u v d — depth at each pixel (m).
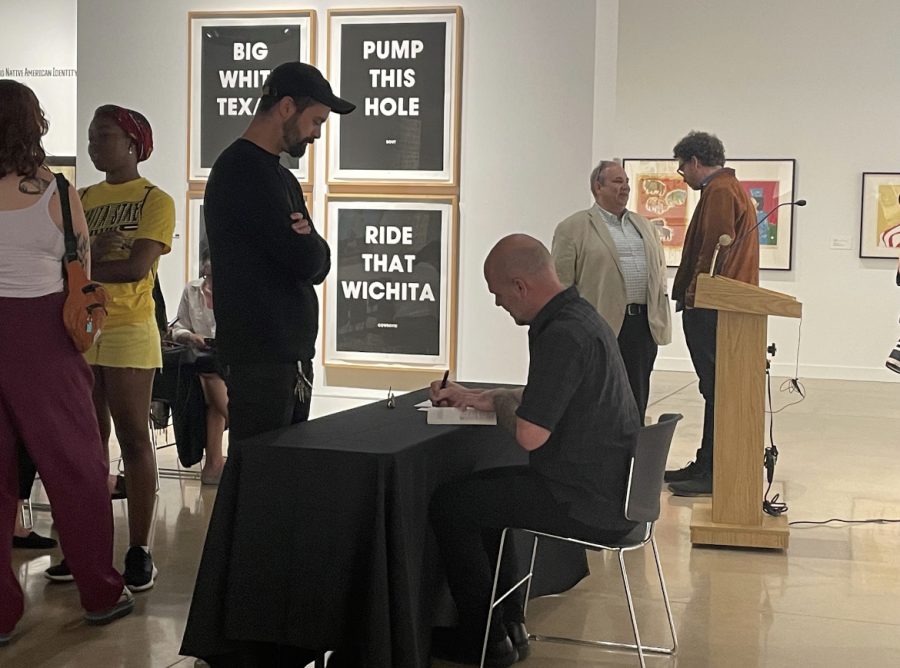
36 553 4.56
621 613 4.00
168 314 6.98
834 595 4.26
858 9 11.59
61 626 3.70
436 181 6.55
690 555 4.82
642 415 5.77
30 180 3.41
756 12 11.84
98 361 4.03
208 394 5.88
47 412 3.46
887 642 3.73
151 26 6.88
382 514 2.91
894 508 5.81
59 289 3.49
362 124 6.62
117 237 4.00
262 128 3.63
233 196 3.54
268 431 3.41
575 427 3.14
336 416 3.58
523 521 3.19
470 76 6.50
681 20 12.05
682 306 6.18
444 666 3.43
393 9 6.52
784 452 7.45
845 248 11.82
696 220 6.09
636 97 12.24
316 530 2.97
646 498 3.21
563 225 5.73
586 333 3.12
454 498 3.23
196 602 3.06
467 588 3.31
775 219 11.92
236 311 3.57
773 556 4.82
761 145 11.94
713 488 5.02
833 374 11.96
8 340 3.41
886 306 11.77
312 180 6.73
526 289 3.20
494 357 6.59
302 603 2.98
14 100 3.37
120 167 4.09
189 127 6.83
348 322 6.73
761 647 3.66
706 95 12.06
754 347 4.91
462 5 6.48
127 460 4.11
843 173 11.77
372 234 6.66
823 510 5.75
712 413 6.14
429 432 3.27
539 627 3.83
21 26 8.34
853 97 11.68
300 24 6.66
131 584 4.07
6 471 3.46
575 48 6.38
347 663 3.08
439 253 6.57
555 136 6.43
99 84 6.96
